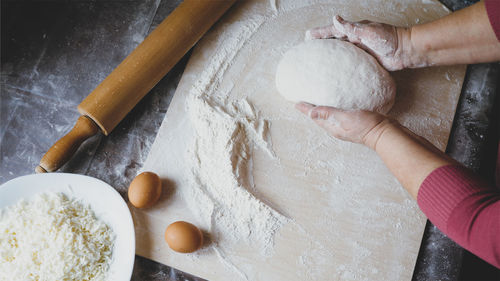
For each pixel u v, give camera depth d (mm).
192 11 1175
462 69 1222
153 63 1144
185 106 1212
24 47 1307
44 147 1226
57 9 1342
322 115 1009
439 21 1008
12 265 1022
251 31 1276
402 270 1088
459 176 721
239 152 1172
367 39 1065
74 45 1309
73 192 1112
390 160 854
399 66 1125
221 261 1096
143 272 1103
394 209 1129
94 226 1069
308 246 1106
